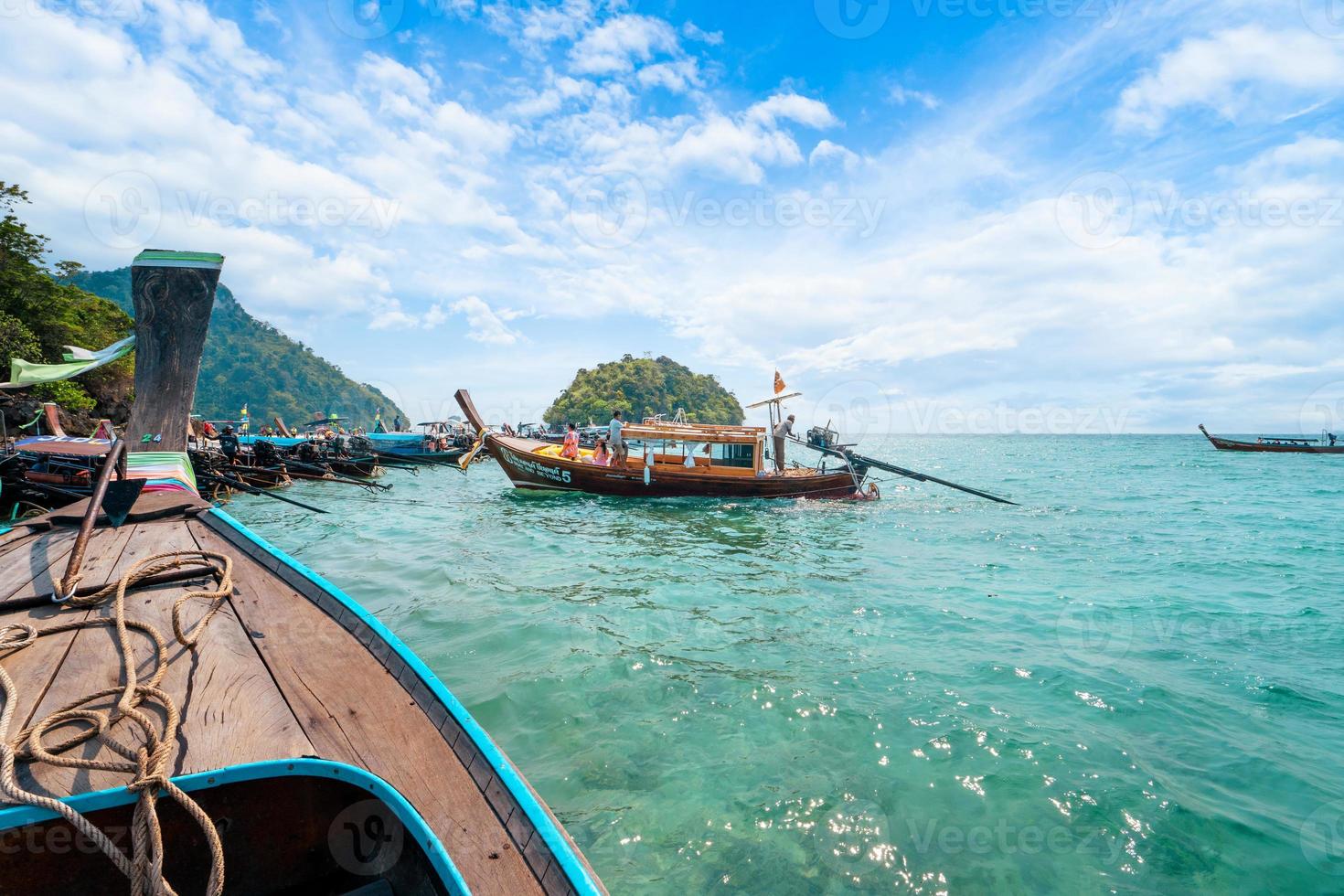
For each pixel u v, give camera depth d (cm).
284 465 2302
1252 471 4153
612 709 528
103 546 527
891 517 1722
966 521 1667
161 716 250
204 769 215
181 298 1005
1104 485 3059
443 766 235
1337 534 1515
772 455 2061
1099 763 464
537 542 1268
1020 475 3797
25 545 525
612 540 1301
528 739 478
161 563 426
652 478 1825
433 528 1430
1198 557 1229
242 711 259
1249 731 518
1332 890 341
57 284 4031
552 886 185
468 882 185
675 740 482
